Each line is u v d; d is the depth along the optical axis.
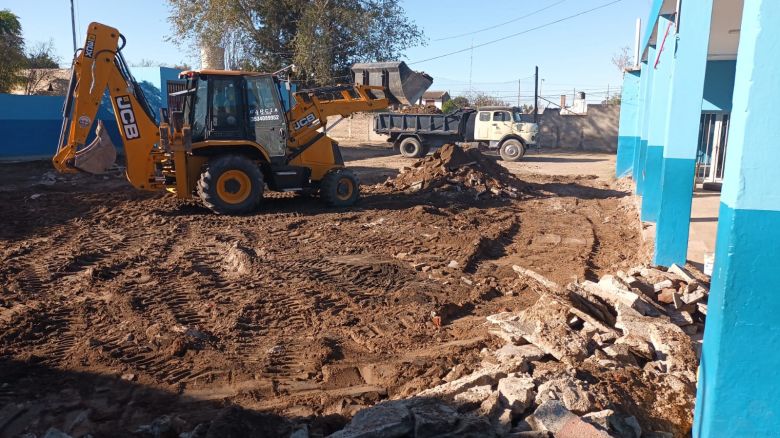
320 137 12.56
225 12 30.14
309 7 30.86
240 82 11.44
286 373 5.04
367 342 5.65
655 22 10.23
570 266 8.55
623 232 11.02
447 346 5.50
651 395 4.12
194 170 11.51
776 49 2.86
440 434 3.37
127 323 5.92
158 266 8.00
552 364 4.53
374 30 32.69
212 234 9.94
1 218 10.80
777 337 3.02
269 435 3.66
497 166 16.69
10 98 20.89
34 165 18.52
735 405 3.13
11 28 26.27
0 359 5.11
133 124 10.92
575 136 33.81
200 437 3.64
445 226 10.99
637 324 5.21
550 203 14.23
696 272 7.12
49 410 4.34
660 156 10.45
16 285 7.04
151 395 4.61
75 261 8.14
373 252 9.09
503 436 3.42
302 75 32.44
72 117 10.93
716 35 11.90
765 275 3.00
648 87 14.27
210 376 4.91
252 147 11.67
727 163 3.19
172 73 24.16
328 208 12.61
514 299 7.02
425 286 7.38
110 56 10.59
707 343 3.33
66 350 5.34
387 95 14.41
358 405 4.49
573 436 3.27
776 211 2.94
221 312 6.28
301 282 7.38
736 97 3.08
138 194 13.50
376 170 20.56
